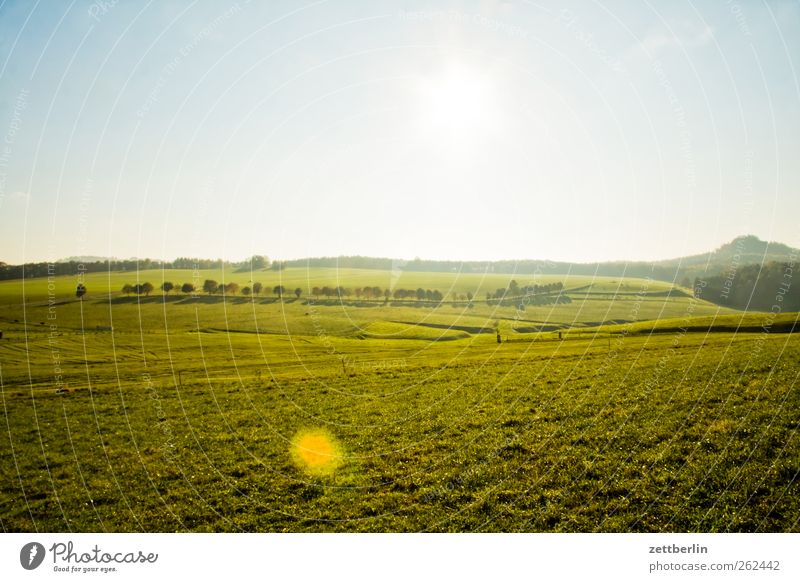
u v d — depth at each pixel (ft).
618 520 44.70
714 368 92.43
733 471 50.11
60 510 51.37
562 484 51.03
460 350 162.20
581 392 84.94
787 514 43.55
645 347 130.00
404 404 88.74
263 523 47.80
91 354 166.71
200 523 48.32
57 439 73.67
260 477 57.62
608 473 52.13
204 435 73.97
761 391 74.08
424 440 67.41
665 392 79.05
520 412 76.28
